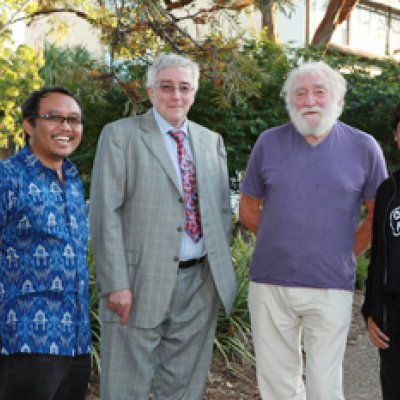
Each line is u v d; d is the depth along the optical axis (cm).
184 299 383
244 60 566
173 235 374
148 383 380
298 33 1805
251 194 395
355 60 963
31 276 284
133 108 599
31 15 691
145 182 373
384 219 340
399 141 353
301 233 365
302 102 367
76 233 298
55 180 298
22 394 284
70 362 295
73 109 301
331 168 368
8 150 693
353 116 910
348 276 371
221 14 585
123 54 617
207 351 397
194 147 388
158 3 576
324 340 371
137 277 374
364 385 529
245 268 593
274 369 384
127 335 376
